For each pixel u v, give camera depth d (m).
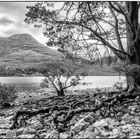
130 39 10.70
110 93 10.51
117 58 11.08
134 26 10.58
